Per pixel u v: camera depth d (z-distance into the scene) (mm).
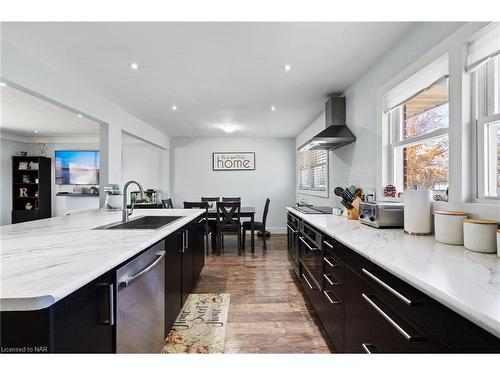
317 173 4727
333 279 1753
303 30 1932
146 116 4457
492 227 1144
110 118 3633
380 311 1098
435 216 1417
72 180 6602
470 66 1396
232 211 4484
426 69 1756
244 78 2836
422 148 2014
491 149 1384
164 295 1729
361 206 2121
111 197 3197
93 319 970
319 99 3543
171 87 3092
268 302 2588
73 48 2184
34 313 754
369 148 2576
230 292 2842
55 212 6664
